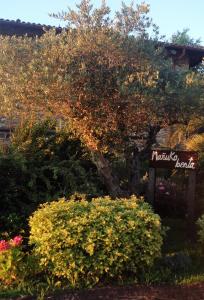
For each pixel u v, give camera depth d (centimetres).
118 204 652
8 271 579
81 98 767
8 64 779
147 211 637
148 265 609
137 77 770
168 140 1200
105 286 580
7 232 718
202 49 1370
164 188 1012
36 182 824
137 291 568
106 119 788
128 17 829
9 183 777
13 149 823
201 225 739
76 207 631
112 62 780
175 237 845
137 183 900
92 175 895
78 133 835
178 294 562
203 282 609
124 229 590
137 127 835
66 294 550
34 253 601
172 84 828
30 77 730
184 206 995
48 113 817
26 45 788
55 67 746
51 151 888
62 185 831
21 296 545
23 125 890
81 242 579
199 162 1031
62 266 575
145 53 812
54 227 587
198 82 855
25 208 762
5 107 780
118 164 940
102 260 576
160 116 817
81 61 767
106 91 779
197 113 852
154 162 874
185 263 670
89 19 802
